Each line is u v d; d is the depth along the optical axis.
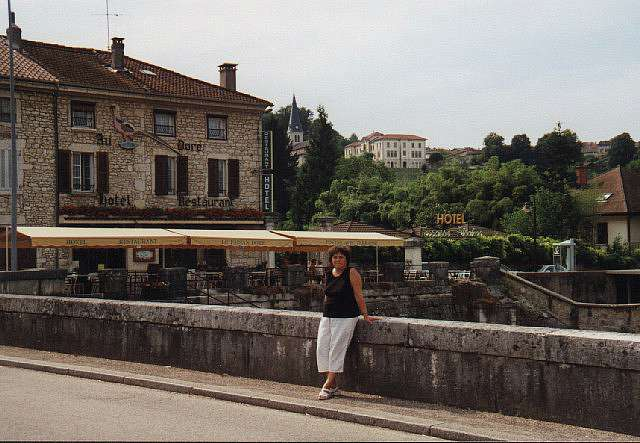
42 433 7.61
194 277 32.22
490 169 82.06
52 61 38.25
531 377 8.39
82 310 13.87
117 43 40.38
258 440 7.34
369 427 8.24
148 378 10.98
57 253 34.31
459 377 8.98
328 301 9.67
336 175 95.25
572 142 94.31
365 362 9.88
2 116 34.34
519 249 53.56
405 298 33.62
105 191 37.34
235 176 42.06
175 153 39.91
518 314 36.19
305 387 10.48
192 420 8.38
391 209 72.69
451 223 59.88
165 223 38.66
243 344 11.31
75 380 11.55
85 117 37.00
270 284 31.81
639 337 7.87
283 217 97.06
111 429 7.80
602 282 46.78
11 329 15.38
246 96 43.16
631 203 69.56
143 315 12.78
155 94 38.81
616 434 7.70
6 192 34.28
